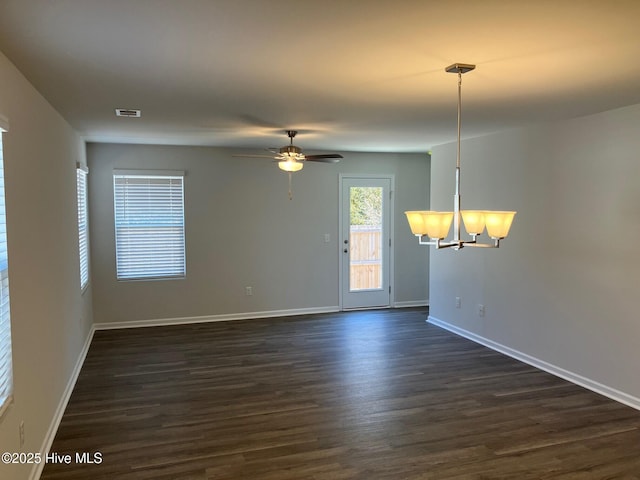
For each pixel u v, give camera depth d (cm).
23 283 265
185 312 664
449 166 607
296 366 484
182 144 628
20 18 196
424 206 765
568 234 436
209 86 311
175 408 381
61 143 402
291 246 706
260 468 293
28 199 283
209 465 296
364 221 740
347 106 377
